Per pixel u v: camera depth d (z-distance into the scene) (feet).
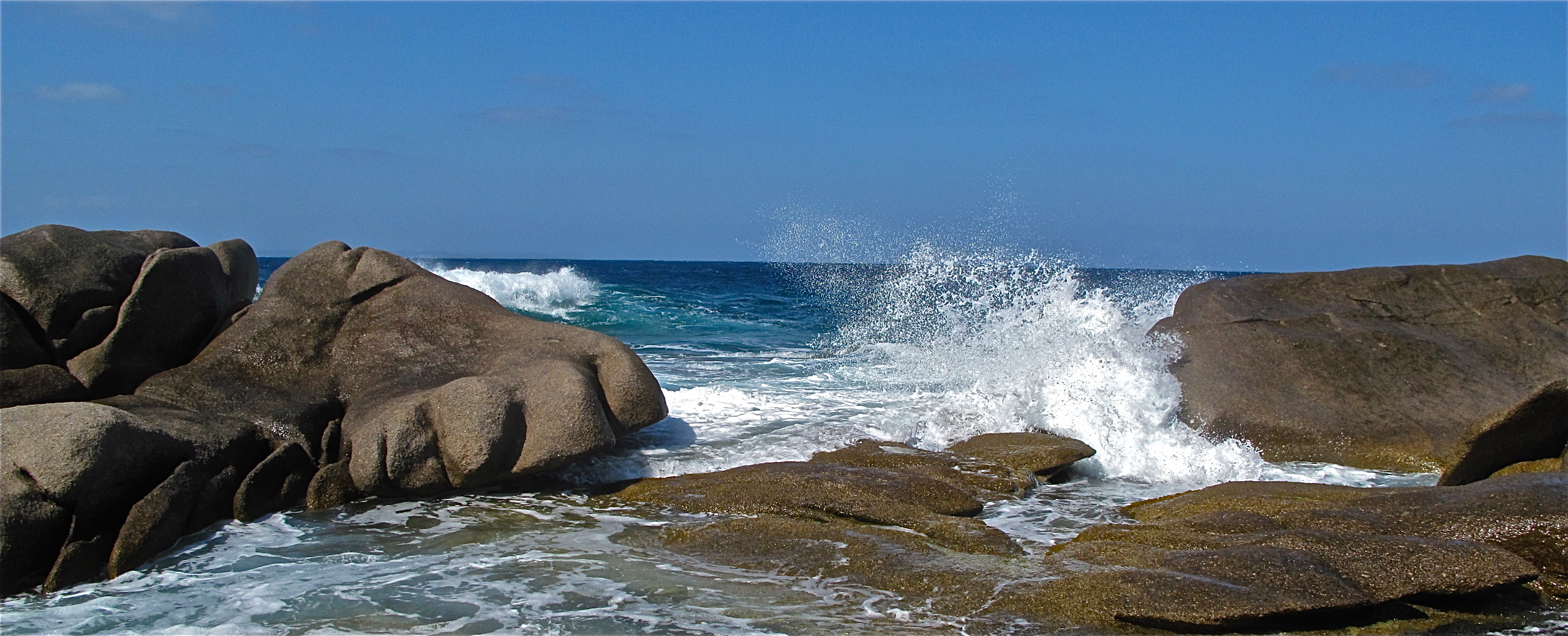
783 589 18.74
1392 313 37.01
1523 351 35.60
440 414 25.02
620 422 27.45
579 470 26.58
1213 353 34.73
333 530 22.45
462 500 24.81
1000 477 26.61
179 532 21.36
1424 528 20.31
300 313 28.76
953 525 21.86
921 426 31.94
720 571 19.76
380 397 26.73
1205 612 16.65
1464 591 17.66
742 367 45.06
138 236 29.35
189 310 27.89
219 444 23.22
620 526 22.85
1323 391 32.89
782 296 97.35
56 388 24.64
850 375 42.55
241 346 27.71
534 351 28.17
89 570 19.36
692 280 136.98
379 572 19.71
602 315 72.84
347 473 24.50
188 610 17.79
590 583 19.11
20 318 25.29
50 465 19.27
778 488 24.00
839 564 19.75
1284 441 31.68
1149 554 18.93
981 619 17.16
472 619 17.35
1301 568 17.84
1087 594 17.49
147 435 21.48
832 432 30.04
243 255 31.76
